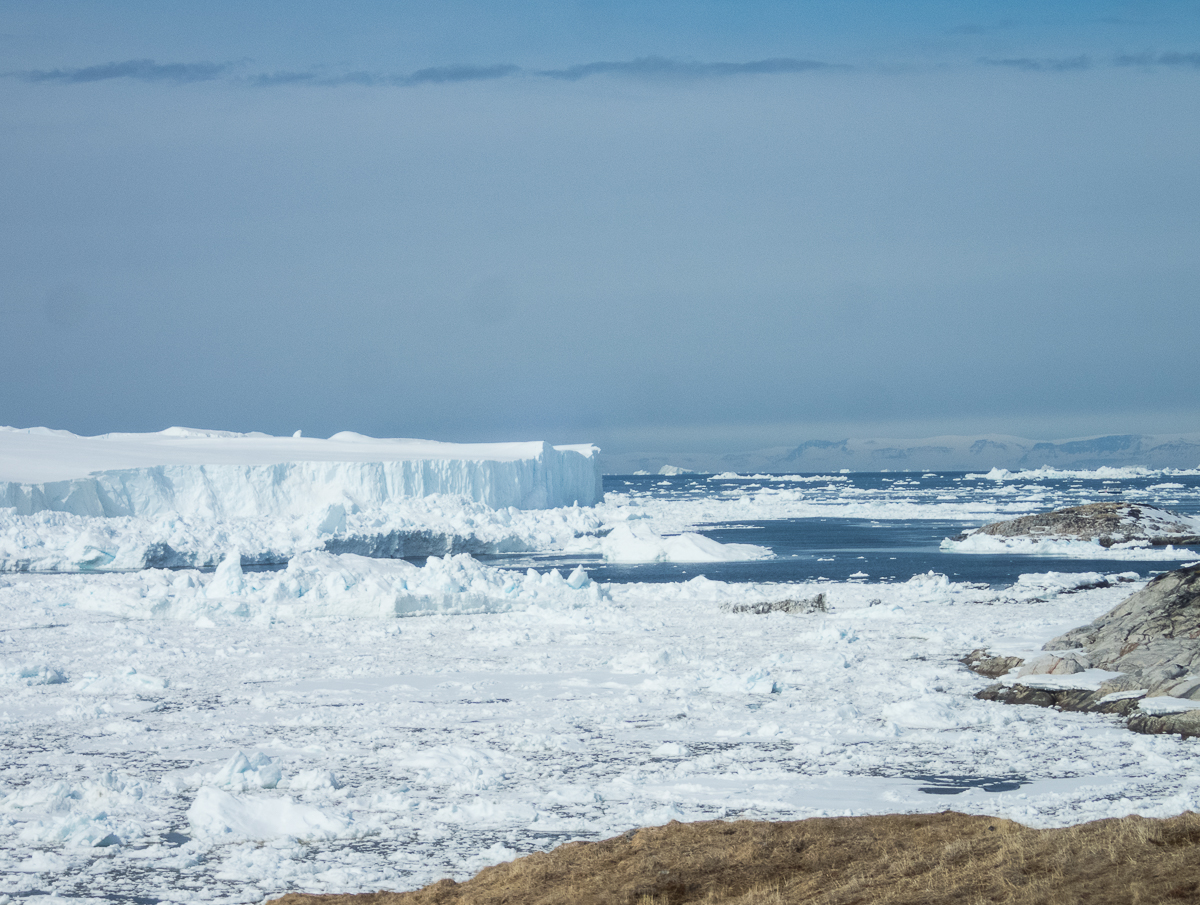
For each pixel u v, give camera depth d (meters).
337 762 18.08
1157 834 10.54
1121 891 9.05
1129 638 24.61
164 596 40.25
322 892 12.09
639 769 17.44
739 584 48.88
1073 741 18.95
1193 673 21.64
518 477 92.94
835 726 20.36
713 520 106.06
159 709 22.86
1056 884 9.61
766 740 19.41
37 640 33.41
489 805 15.05
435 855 13.34
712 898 10.99
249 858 13.26
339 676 26.81
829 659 27.81
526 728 20.61
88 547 57.34
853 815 14.42
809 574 55.62
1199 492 168.38
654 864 11.90
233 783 16.55
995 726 20.31
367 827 14.41
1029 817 13.97
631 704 22.81
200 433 112.12
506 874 12.13
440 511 75.44
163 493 72.31
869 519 107.44
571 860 12.36
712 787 16.22
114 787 16.59
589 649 31.03
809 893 10.78
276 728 20.88
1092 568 55.47
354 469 78.25
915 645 30.59
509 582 43.66
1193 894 8.70
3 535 57.56
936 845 11.95
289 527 67.31
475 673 27.12
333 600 40.06
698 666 27.66
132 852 13.66
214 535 64.00
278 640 33.50
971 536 73.38
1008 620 34.78
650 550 66.50
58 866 13.08
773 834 12.80
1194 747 18.30
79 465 72.94
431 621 38.19
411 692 24.58
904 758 17.88
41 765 18.05
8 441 80.44
